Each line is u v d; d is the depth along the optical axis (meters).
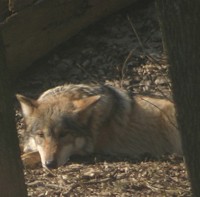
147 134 13.39
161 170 11.59
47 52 16.97
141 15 17.98
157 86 14.70
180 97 6.92
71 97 12.88
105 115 12.88
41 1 16.05
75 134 12.45
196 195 7.28
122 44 17.23
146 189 10.80
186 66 6.76
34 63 17.00
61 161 12.17
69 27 16.95
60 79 16.59
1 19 15.88
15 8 15.85
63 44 17.39
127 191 10.71
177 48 6.75
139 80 15.88
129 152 13.22
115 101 13.12
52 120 12.34
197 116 6.89
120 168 11.70
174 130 13.45
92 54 17.11
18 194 7.58
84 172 11.55
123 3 17.75
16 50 16.22
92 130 12.75
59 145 12.20
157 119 13.48
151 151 13.40
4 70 7.21
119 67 16.50
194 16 6.57
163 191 10.67
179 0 6.57
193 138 7.01
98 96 12.59
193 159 7.12
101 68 16.67
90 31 17.72
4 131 7.29
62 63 16.94
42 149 12.24
